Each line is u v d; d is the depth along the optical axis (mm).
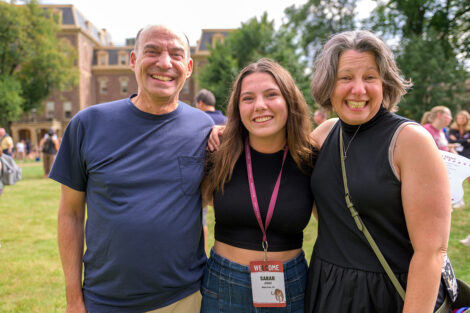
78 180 1704
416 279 1246
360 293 1395
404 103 19328
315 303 1568
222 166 1729
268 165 1768
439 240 1227
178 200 1653
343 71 1371
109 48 43188
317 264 1576
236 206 1704
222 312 1679
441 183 1234
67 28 37812
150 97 1656
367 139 1413
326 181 1529
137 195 1587
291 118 1729
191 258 1712
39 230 5383
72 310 1676
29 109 31625
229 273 1684
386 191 1326
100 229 1598
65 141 1685
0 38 27656
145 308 1602
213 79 19984
